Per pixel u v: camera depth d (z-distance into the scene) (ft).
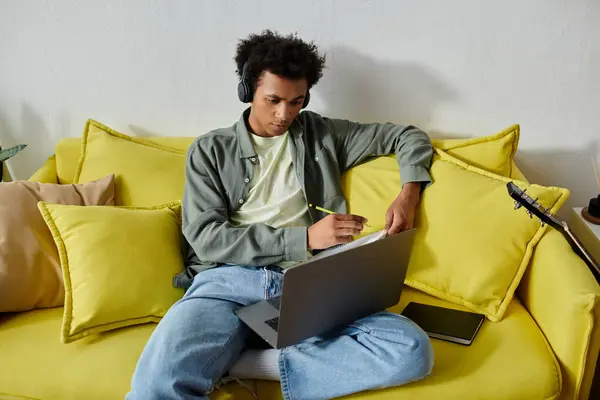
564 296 3.93
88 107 5.89
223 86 5.74
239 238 4.46
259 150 4.96
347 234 4.27
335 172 5.10
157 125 5.93
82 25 5.56
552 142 5.80
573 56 5.44
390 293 4.18
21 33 5.61
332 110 5.80
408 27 5.42
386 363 3.74
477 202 4.61
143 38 5.59
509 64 5.50
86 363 4.03
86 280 4.37
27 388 3.94
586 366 3.91
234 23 5.50
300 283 3.49
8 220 4.58
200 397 3.77
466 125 5.77
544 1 5.26
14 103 5.89
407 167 4.86
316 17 5.43
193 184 4.80
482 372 3.85
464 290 4.51
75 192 4.98
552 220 4.09
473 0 5.30
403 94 5.68
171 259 4.69
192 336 3.91
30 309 4.61
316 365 3.85
